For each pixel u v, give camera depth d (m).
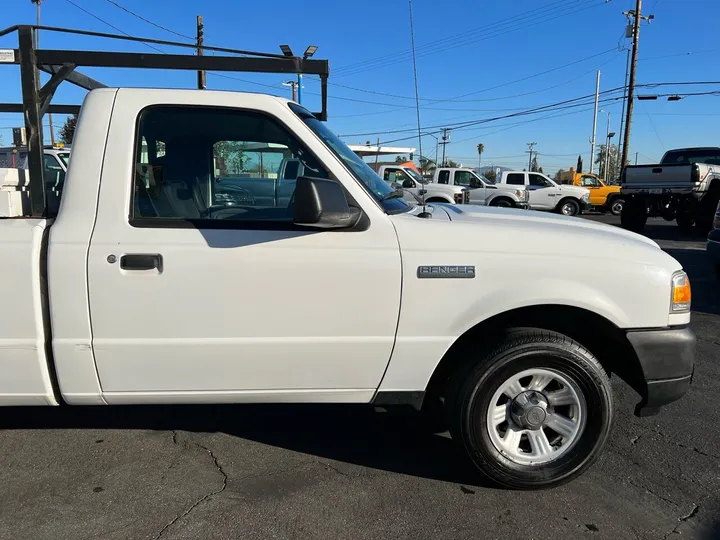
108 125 2.70
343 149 3.12
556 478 2.87
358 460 3.23
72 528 2.59
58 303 2.62
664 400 2.88
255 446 3.38
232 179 2.90
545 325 2.99
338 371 2.79
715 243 7.54
